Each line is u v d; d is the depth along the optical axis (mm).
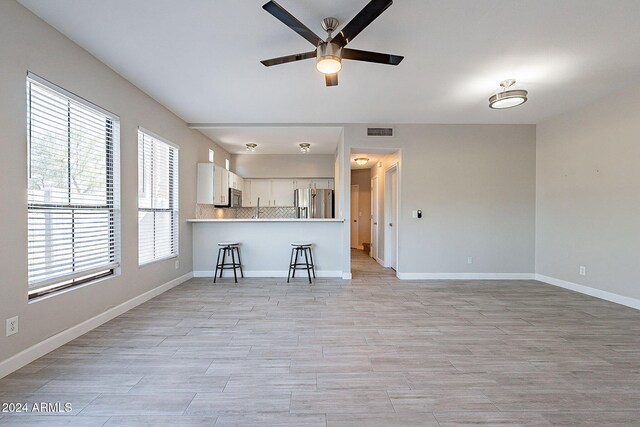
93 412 1679
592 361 2283
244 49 2754
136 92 3531
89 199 2852
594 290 4043
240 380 2012
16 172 2125
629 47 2689
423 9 2205
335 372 2121
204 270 5168
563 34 2506
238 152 7102
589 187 4098
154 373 2090
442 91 3682
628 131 3588
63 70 2512
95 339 2639
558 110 4359
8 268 2068
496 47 2715
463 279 5062
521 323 3070
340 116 4664
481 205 5059
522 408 1736
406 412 1698
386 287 4527
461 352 2430
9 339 2070
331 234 5207
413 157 5055
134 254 3508
